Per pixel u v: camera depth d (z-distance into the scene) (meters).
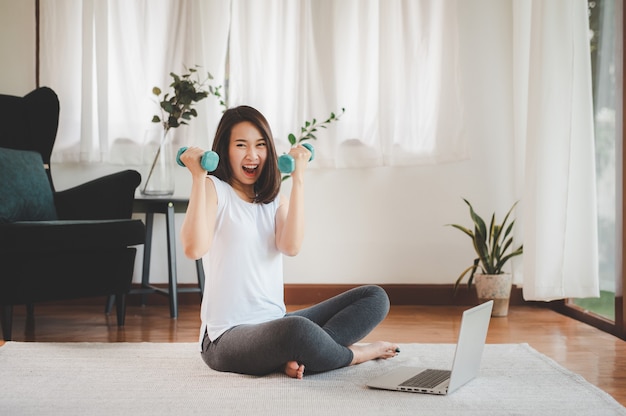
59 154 3.63
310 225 3.70
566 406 1.70
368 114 3.64
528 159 3.08
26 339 2.70
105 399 1.76
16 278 2.63
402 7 3.60
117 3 3.60
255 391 1.82
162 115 3.48
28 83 3.67
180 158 1.97
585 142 2.96
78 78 3.66
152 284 3.68
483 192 3.67
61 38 3.63
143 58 3.62
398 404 1.71
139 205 3.33
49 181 3.31
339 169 3.68
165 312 3.41
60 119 3.64
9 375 2.01
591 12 3.08
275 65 3.66
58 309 3.50
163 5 3.63
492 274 3.30
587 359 2.35
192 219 1.94
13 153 3.11
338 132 3.63
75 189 3.17
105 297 3.63
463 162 3.67
